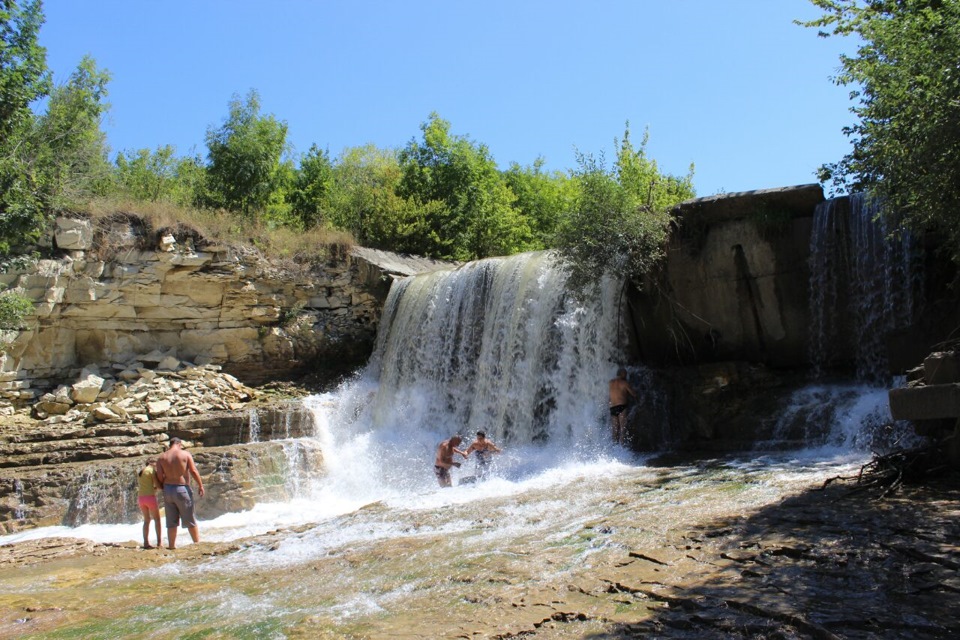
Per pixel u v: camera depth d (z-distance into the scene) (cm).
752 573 577
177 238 2045
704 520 770
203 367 2019
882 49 1070
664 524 777
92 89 2720
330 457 1697
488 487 1184
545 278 1731
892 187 1033
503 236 2972
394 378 2014
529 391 1673
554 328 1667
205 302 2067
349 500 1562
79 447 1628
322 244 2272
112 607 717
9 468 1541
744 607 508
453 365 1905
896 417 838
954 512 685
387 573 734
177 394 1916
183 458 1104
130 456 1641
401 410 1920
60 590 816
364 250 2361
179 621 646
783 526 703
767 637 461
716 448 1308
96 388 1864
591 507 931
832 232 1346
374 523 1013
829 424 1189
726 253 1456
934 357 832
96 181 2511
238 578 802
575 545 747
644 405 1444
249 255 2123
